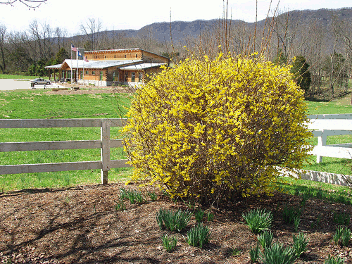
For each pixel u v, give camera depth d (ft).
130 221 13.00
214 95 13.43
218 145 13.16
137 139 15.05
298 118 14.49
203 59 14.40
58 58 262.88
